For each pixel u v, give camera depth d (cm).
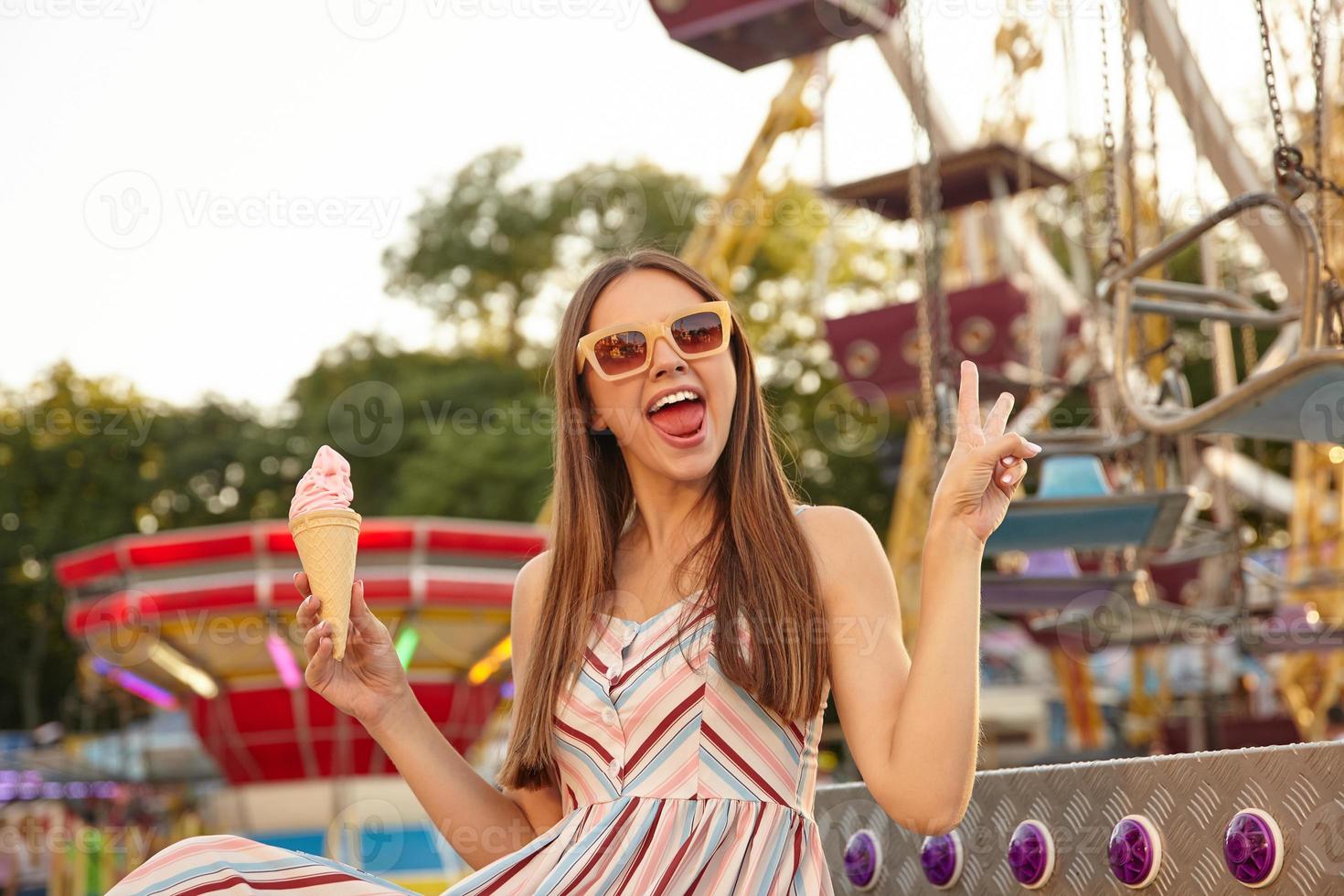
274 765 1162
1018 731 2058
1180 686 1566
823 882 179
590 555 195
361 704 201
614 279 204
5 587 2994
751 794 175
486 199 3359
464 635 1140
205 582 1120
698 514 197
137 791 1638
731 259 2806
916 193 539
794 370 2814
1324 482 1073
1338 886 160
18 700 3042
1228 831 173
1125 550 594
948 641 166
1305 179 280
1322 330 266
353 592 198
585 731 183
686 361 191
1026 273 1260
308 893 163
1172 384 454
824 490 2578
